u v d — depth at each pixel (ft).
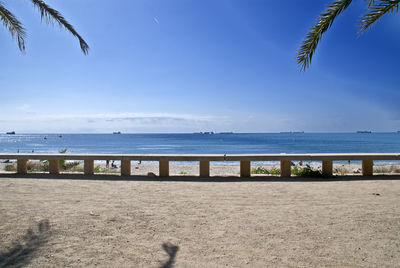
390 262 8.34
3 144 255.91
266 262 8.33
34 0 21.06
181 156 24.31
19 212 13.41
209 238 10.26
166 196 17.08
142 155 24.64
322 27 17.81
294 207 14.51
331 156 24.26
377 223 11.93
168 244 9.71
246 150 167.02
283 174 24.57
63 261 8.35
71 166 39.11
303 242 9.87
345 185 20.70
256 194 17.66
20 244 9.60
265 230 11.09
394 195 17.30
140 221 12.21
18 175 24.94
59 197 16.66
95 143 273.54
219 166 66.39
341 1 16.89
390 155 24.76
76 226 11.50
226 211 13.76
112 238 10.23
